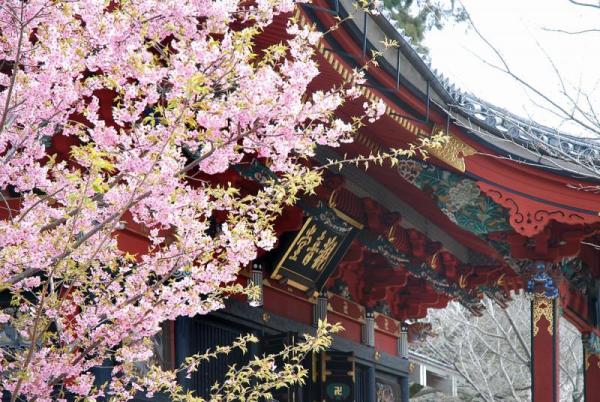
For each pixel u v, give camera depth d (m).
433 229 22.55
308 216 17.73
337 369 20.72
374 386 23.91
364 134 16.48
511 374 47.06
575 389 42.84
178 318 15.13
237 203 9.04
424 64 14.19
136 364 13.89
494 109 16.81
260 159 14.09
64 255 8.16
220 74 8.45
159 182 8.19
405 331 26.69
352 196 18.94
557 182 17.81
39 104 8.47
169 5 8.48
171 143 8.20
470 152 17.02
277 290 19.22
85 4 8.35
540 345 20.09
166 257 9.04
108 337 8.95
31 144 8.85
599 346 26.11
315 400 20.48
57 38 8.48
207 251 8.98
